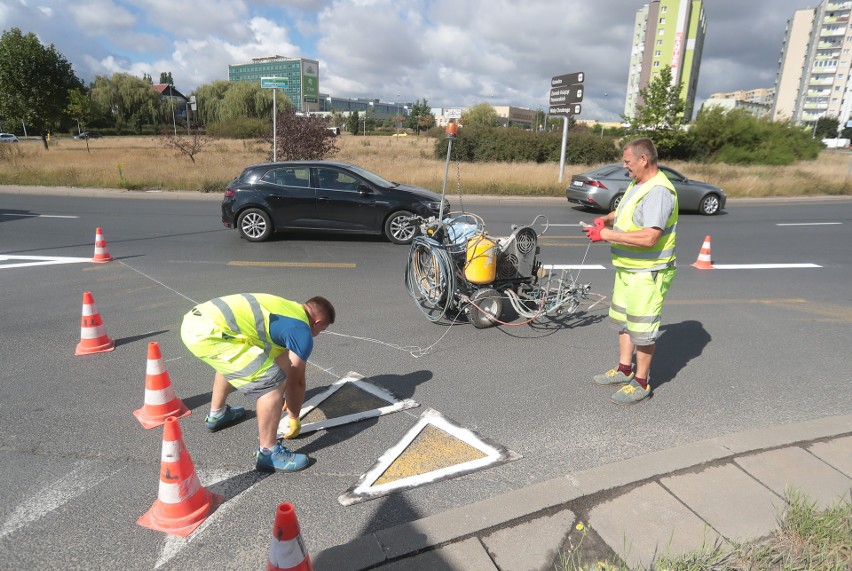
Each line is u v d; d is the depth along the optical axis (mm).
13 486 2807
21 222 10984
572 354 4723
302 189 9391
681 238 10789
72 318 5434
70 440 3242
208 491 2719
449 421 3506
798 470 2846
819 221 13391
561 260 8594
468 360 4555
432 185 17531
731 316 5891
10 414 3527
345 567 2199
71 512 2621
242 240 9688
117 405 3676
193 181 17281
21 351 4578
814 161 34562
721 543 2312
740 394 3969
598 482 2740
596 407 3732
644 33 95000
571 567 2197
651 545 2322
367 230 9570
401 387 4023
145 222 11359
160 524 2521
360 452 3168
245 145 35781
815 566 2133
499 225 11742
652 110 29656
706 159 33031
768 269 8188
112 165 21438
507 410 3676
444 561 2242
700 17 90000
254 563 2314
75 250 8547
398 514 2625
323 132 21062
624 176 13953
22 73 31812
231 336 2791
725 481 2756
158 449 3172
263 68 137500
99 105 65500
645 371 3775
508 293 5230
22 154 24703
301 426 3441
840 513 2398
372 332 5215
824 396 3941
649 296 3529
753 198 18781
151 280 6922
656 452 3010
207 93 65875
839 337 5242
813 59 108000
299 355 2945
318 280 7098
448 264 4984
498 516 2500
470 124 33781
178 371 4258
